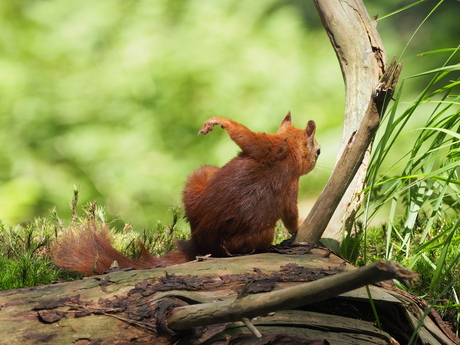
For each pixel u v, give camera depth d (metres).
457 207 9.34
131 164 20.89
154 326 5.05
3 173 20.66
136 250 8.91
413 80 21.98
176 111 22.08
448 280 7.39
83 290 5.32
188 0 25.31
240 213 7.11
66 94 22.23
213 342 5.01
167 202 20.23
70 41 23.59
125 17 24.69
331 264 6.43
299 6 25.50
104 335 4.93
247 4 24.91
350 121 8.98
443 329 6.10
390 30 24.08
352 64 9.22
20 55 23.03
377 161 6.52
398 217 9.82
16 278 6.99
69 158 21.03
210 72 22.78
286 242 7.29
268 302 4.33
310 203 19.25
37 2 24.84
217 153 20.95
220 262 6.24
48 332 4.84
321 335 5.39
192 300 5.31
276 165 7.39
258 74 22.64
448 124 7.50
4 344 4.66
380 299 5.69
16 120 21.53
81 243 6.97
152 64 23.14
